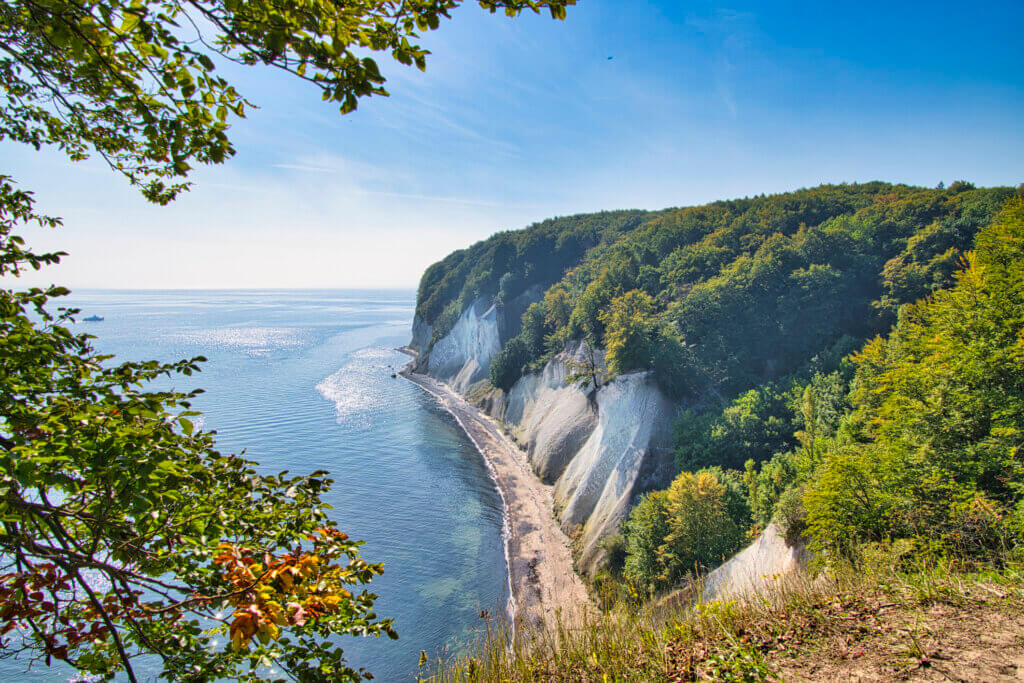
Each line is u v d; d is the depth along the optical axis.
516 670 5.69
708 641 5.79
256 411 85.56
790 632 5.87
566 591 37.06
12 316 2.94
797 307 61.00
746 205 107.38
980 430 20.33
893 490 17.83
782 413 47.12
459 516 49.59
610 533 41.53
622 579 34.53
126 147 4.79
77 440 2.95
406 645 30.70
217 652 3.86
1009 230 26.23
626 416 51.75
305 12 2.61
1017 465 16.44
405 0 2.84
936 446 20.36
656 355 53.22
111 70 3.03
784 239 71.81
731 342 58.34
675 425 48.12
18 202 4.57
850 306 62.50
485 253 141.38
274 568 2.76
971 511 10.71
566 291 96.69
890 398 25.03
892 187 101.25
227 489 3.87
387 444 70.94
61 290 3.32
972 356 22.48
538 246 123.75
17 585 3.17
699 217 107.06
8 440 2.86
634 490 45.25
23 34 3.40
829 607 6.42
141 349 158.38
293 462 62.34
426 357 130.38
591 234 122.75
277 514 3.91
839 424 38.72
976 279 25.09
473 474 61.12
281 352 160.88
